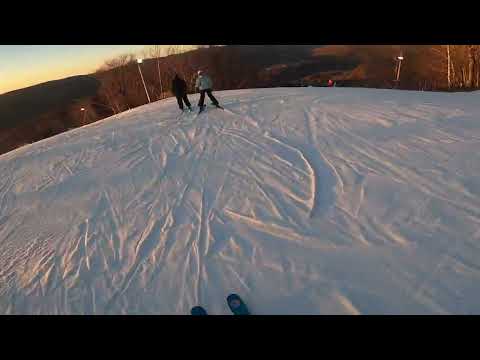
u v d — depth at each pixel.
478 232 3.34
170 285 3.39
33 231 5.06
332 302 2.90
